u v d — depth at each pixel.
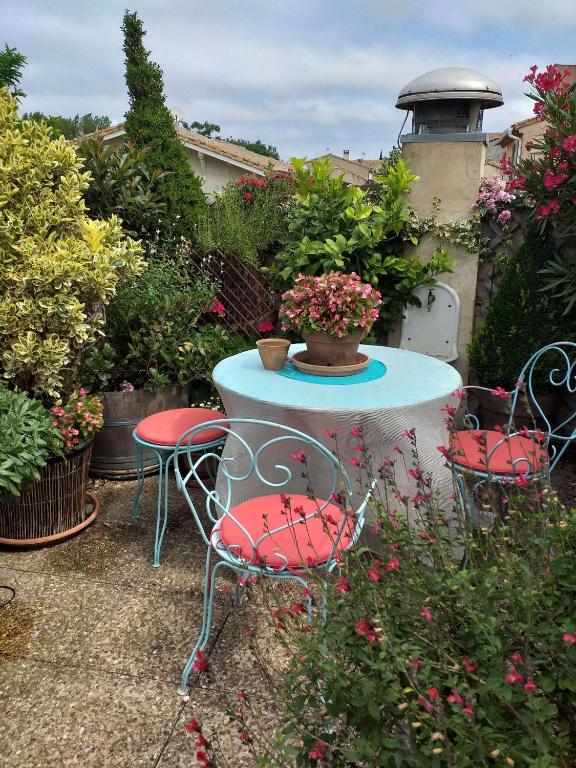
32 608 2.32
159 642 2.12
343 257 4.02
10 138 2.84
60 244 2.84
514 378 3.70
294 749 1.08
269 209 5.05
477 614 1.01
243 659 2.03
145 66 5.29
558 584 1.16
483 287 4.14
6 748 1.68
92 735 1.72
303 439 1.71
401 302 4.20
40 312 2.75
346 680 1.07
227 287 4.52
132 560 2.66
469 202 3.97
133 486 3.42
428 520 1.52
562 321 3.64
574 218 3.36
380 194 4.30
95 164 4.14
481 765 0.92
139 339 3.51
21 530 2.71
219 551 1.83
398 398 2.19
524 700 0.93
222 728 1.74
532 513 1.44
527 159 3.52
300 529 1.85
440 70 3.96
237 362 2.81
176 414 2.92
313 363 2.62
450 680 0.95
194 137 11.27
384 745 0.97
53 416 2.73
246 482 2.40
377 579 1.16
